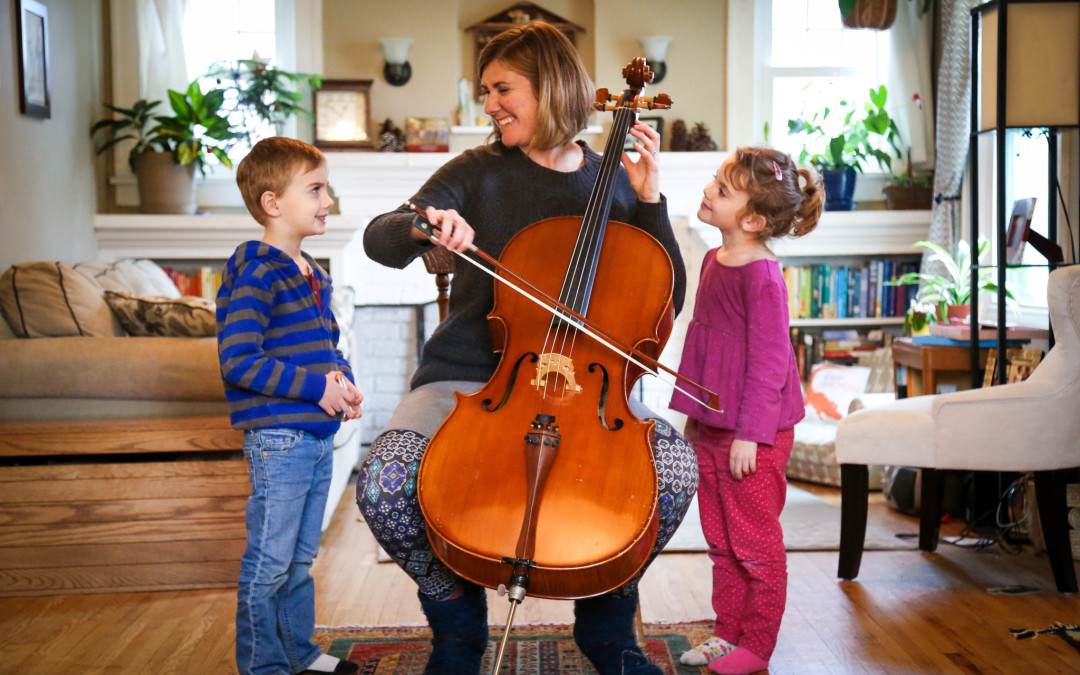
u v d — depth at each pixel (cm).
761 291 230
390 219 201
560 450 165
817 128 520
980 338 394
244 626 211
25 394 303
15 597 292
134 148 494
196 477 297
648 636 256
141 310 338
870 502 420
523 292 177
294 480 214
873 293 526
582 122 205
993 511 363
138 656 243
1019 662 238
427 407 191
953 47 465
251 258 213
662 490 183
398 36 531
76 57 471
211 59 530
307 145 224
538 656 240
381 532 177
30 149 408
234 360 205
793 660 241
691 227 519
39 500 293
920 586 300
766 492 233
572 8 547
